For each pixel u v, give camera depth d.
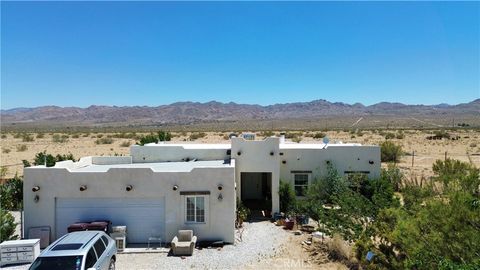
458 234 8.98
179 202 17.06
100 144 73.62
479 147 60.84
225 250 16.19
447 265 8.19
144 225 17.17
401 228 10.66
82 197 17.09
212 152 22.86
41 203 17.03
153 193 17.06
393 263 11.15
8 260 14.70
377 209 15.98
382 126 159.00
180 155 22.94
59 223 17.09
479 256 8.66
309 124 193.50
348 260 14.59
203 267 14.32
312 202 20.28
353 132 100.88
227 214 17.11
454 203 9.59
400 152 46.56
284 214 20.86
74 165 20.36
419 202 14.81
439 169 23.55
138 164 21.86
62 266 10.75
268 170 21.31
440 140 74.00
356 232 14.73
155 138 37.84
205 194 17.02
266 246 16.64
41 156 27.81
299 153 24.14
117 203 17.16
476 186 12.84
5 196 23.31
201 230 17.08
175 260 15.02
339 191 20.38
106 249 12.55
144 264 14.61
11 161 47.06
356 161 24.08
